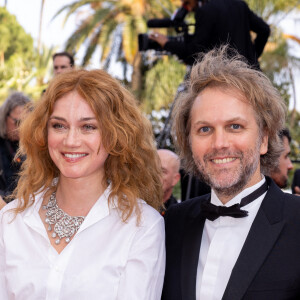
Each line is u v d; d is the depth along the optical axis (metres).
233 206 2.05
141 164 2.42
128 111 2.37
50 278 2.12
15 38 20.56
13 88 16.41
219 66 2.16
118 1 16.17
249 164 2.06
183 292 2.07
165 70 15.12
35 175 2.43
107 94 2.26
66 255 2.16
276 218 2.01
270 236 1.97
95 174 2.31
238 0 4.30
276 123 2.18
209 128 2.08
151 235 2.25
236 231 2.08
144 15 15.88
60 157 2.24
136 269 2.18
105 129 2.25
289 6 14.05
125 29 15.52
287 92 14.52
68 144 2.18
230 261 2.04
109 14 16.06
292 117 14.79
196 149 2.11
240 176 2.05
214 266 2.05
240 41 4.15
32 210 2.31
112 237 2.23
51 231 2.26
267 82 2.17
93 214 2.24
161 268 2.24
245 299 1.91
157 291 2.21
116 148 2.35
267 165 2.30
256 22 4.41
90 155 2.24
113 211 2.30
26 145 2.43
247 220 2.09
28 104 2.54
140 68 16.05
